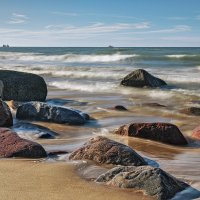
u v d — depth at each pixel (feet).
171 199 16.26
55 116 35.12
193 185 18.22
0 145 23.86
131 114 40.34
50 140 28.60
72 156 22.77
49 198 15.94
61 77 82.64
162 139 29.09
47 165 21.06
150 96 54.49
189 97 52.13
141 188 16.80
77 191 16.83
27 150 23.16
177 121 37.14
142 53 151.43
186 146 28.55
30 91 51.96
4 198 15.89
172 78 71.92
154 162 23.29
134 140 28.86
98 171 19.93
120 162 21.40
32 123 33.78
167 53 150.20
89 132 31.86
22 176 18.90
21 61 151.23
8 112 32.45
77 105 47.14
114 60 130.31
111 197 16.15
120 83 66.64
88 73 85.51
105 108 43.78
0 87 50.14
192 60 114.11
